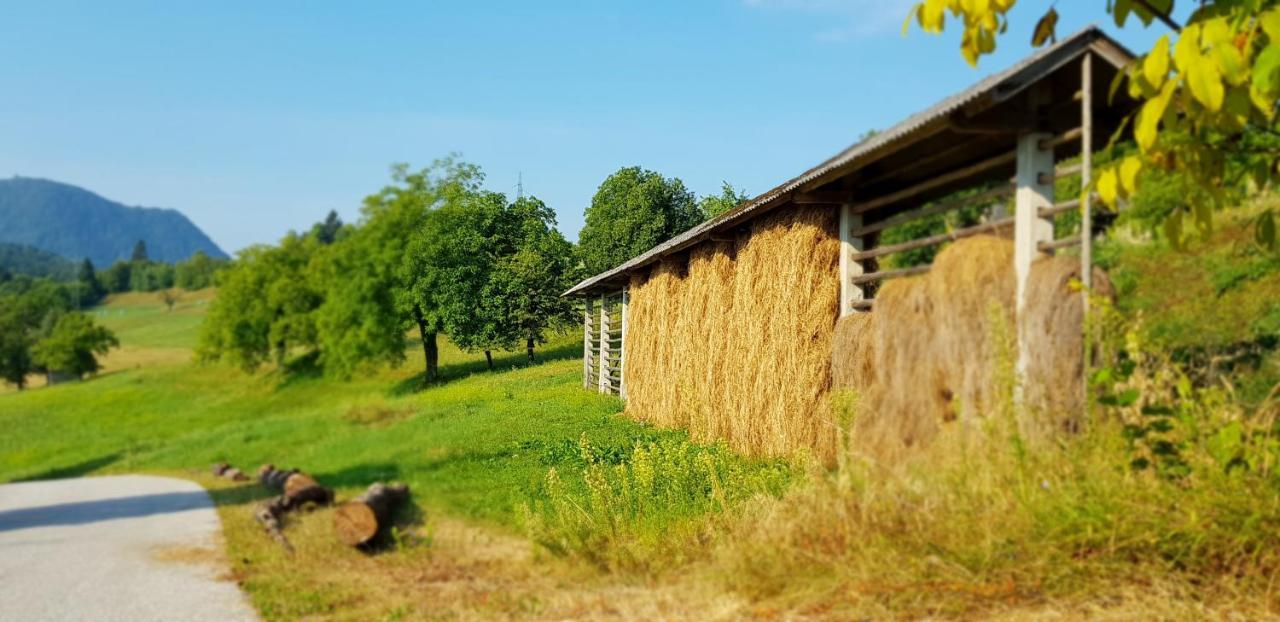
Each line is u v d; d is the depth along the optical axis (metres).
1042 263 5.84
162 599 6.16
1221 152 3.39
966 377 6.06
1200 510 4.11
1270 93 2.75
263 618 5.49
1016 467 4.77
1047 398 5.21
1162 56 2.73
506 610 5.31
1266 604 3.67
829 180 8.70
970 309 6.18
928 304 6.61
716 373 12.23
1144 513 4.19
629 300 19.58
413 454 11.95
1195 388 5.09
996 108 6.36
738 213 11.01
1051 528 4.29
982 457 5.01
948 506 4.83
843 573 4.62
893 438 6.72
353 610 5.58
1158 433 4.58
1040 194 6.39
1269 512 3.97
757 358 10.66
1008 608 4.02
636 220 47.84
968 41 3.25
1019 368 5.70
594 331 25.14
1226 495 4.13
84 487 13.55
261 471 11.84
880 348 7.10
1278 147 3.51
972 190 8.15
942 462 5.25
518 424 15.38
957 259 6.44
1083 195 3.27
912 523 4.88
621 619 4.82
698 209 49.69
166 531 9.07
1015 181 6.61
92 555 8.02
